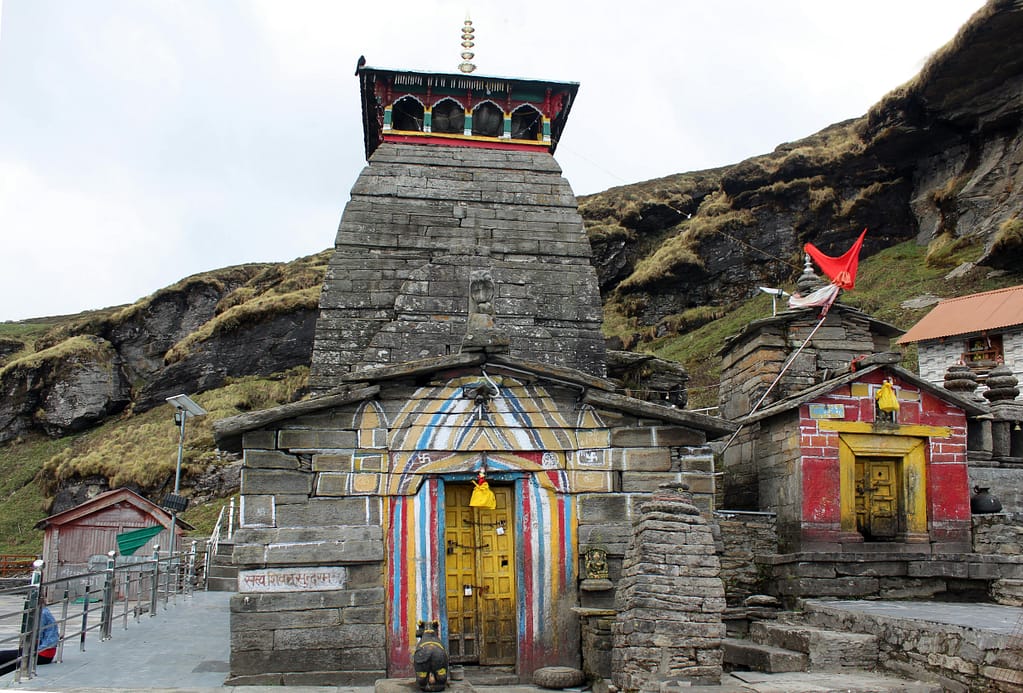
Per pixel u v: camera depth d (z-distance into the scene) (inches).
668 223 2866.6
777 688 431.8
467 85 839.7
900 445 669.3
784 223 2450.8
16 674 475.2
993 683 410.3
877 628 508.7
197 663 538.6
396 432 543.5
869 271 2100.1
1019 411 761.6
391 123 838.5
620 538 548.4
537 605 539.5
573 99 869.2
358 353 720.3
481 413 552.7
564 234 791.7
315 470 529.0
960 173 2142.0
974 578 642.8
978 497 695.7
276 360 2426.2
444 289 750.5
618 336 2402.8
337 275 745.6
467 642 541.0
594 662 507.2
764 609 629.0
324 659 505.0
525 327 749.3
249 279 2918.3
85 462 2054.6
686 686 435.2
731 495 795.4
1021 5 1804.9
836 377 698.2
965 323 1252.5
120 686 469.4
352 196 781.3
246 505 516.1
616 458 560.7
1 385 2522.1
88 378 2500.0
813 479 647.1
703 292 2497.5
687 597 454.3
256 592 506.3
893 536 661.9
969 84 2039.9
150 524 1062.4
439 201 790.5
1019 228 1685.5
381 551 524.1
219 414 2144.4
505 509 561.9
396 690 448.5
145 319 2746.1
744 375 821.2
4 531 1910.7
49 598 994.7
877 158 2361.0
